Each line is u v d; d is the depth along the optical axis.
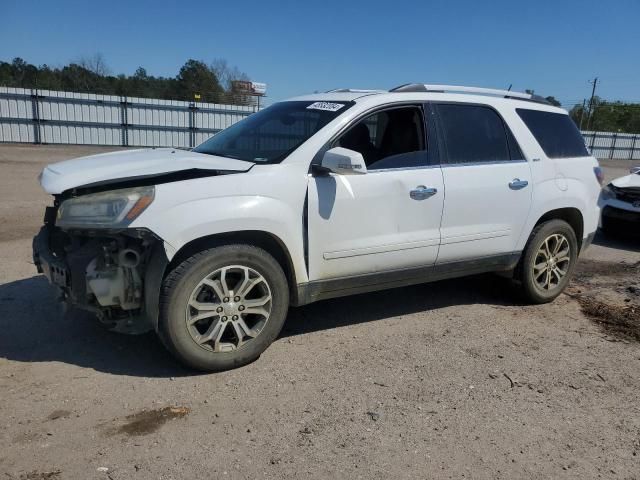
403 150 4.42
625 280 6.59
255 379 3.70
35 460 2.77
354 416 3.29
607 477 2.83
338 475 2.75
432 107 4.62
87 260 3.59
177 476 2.69
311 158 3.98
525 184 4.99
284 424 3.17
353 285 4.27
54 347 4.06
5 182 12.80
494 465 2.88
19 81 58.47
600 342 4.59
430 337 4.54
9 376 3.60
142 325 3.70
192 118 32.22
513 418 3.35
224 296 3.67
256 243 3.88
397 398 3.52
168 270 3.60
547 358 4.23
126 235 3.50
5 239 7.19
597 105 70.38
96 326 4.45
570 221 5.60
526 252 5.20
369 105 4.30
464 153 4.71
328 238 4.03
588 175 5.58
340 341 4.38
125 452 2.86
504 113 5.04
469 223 4.70
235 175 3.72
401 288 5.81
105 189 3.62
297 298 4.04
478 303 5.43
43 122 28.62
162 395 3.45
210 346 3.69
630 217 8.80
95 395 3.41
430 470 2.82
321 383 3.68
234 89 55.25
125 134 30.70
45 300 4.96
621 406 3.55
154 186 3.49
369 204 4.14
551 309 5.38
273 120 4.59
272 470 2.77
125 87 60.94
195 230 3.49
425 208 4.41
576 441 3.14
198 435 3.04
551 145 5.33
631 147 46.94
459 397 3.57
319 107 4.43
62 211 3.51
